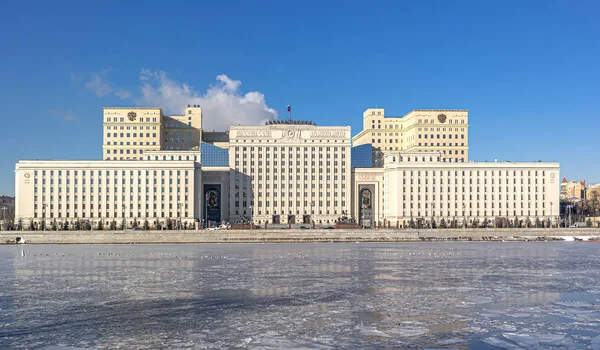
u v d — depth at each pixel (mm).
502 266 129875
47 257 158500
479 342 61344
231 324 69438
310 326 68312
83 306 80250
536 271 120062
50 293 91000
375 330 66375
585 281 104562
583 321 70625
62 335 64250
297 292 92000
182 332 65562
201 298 86562
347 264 134625
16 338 63062
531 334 64438
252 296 88312
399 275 113188
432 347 59594
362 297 87438
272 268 126000
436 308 78812
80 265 133750
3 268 127375
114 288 96062
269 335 64188
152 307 79562
